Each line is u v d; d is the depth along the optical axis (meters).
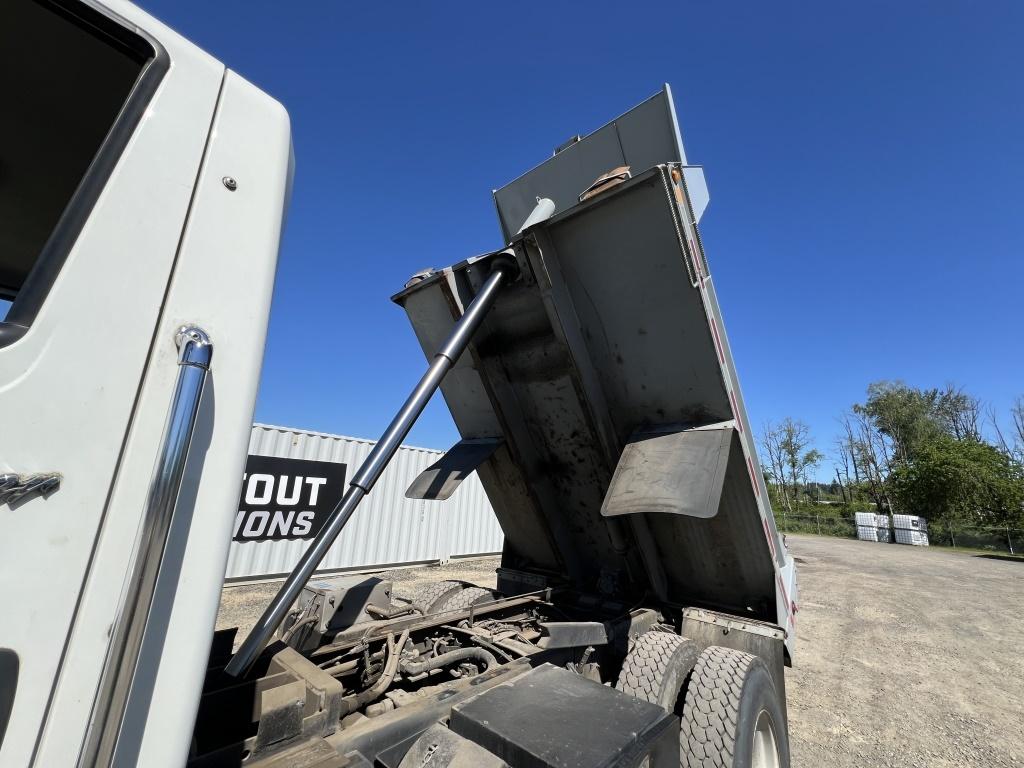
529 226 2.42
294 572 1.57
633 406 2.74
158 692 0.82
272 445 9.12
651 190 2.16
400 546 11.07
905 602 9.66
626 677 2.40
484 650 2.29
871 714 4.46
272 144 1.19
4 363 0.74
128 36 1.00
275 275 1.15
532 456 3.29
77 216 0.85
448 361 2.16
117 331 0.85
